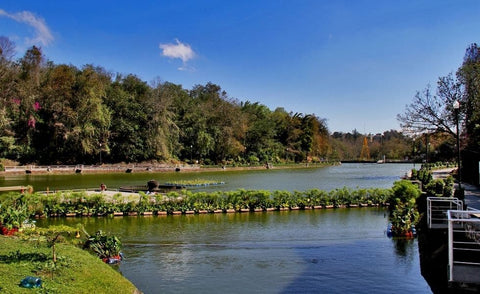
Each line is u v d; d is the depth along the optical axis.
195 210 18.14
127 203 17.97
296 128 90.06
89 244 10.36
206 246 12.02
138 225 15.35
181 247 11.91
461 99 33.59
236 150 72.81
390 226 13.93
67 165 52.28
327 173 55.88
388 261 10.24
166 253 11.22
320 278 9.02
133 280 8.95
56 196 17.61
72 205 17.56
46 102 52.03
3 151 48.12
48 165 51.91
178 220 16.44
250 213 18.12
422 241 10.98
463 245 8.51
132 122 59.16
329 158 100.94
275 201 19.25
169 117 62.50
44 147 52.88
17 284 6.23
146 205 17.97
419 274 9.18
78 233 11.24
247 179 43.06
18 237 9.93
